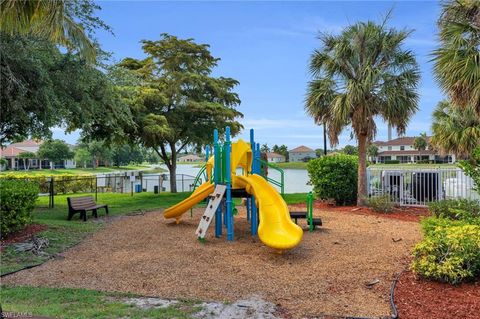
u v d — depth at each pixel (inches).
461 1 360.5
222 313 170.7
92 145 2506.2
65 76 420.5
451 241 210.8
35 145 2925.7
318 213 490.0
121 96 563.2
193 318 164.6
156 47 808.9
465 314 166.2
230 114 808.9
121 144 808.3
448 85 349.1
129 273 237.5
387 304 182.4
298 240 274.8
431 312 170.1
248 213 440.1
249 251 293.9
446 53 350.9
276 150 3732.8
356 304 183.5
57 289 205.2
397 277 221.6
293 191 919.7
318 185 567.5
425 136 2770.7
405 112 494.9
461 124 842.8
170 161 903.1
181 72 810.2
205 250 297.0
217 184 358.3
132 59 844.0
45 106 395.5
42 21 230.2
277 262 262.7
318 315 169.8
